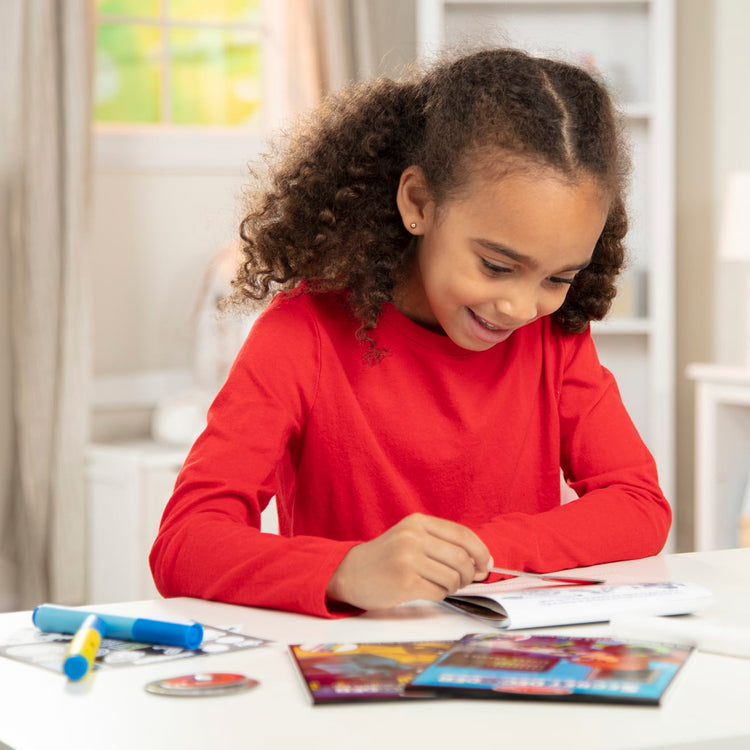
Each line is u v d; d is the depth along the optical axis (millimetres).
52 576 2936
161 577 989
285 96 3266
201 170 3330
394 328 1208
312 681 654
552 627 812
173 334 3330
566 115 1015
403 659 697
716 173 3398
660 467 3309
